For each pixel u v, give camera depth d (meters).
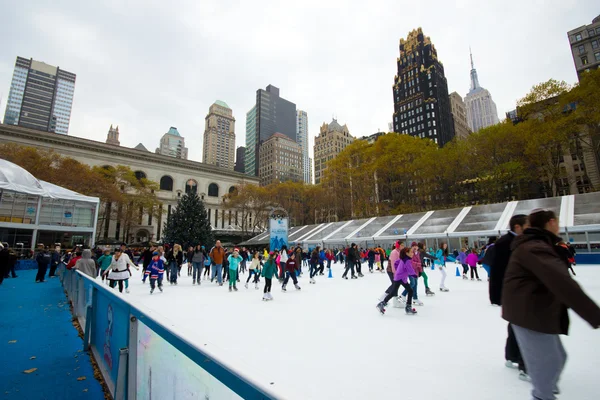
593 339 4.73
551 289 1.89
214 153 173.50
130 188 52.50
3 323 6.56
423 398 2.91
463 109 126.06
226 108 186.50
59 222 28.39
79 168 39.53
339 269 22.50
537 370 2.16
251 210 61.12
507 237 3.64
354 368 3.69
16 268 21.77
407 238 28.88
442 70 104.50
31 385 3.57
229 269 11.29
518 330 2.29
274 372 3.58
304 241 37.56
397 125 103.06
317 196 56.03
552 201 24.66
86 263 9.90
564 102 30.22
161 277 10.80
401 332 5.24
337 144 104.62
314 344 4.64
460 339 4.78
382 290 10.58
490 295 3.68
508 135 34.16
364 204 46.25
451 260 27.34
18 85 184.88
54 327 6.23
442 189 41.69
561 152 34.12
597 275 13.62
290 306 7.86
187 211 34.53
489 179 35.69
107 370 3.57
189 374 1.63
